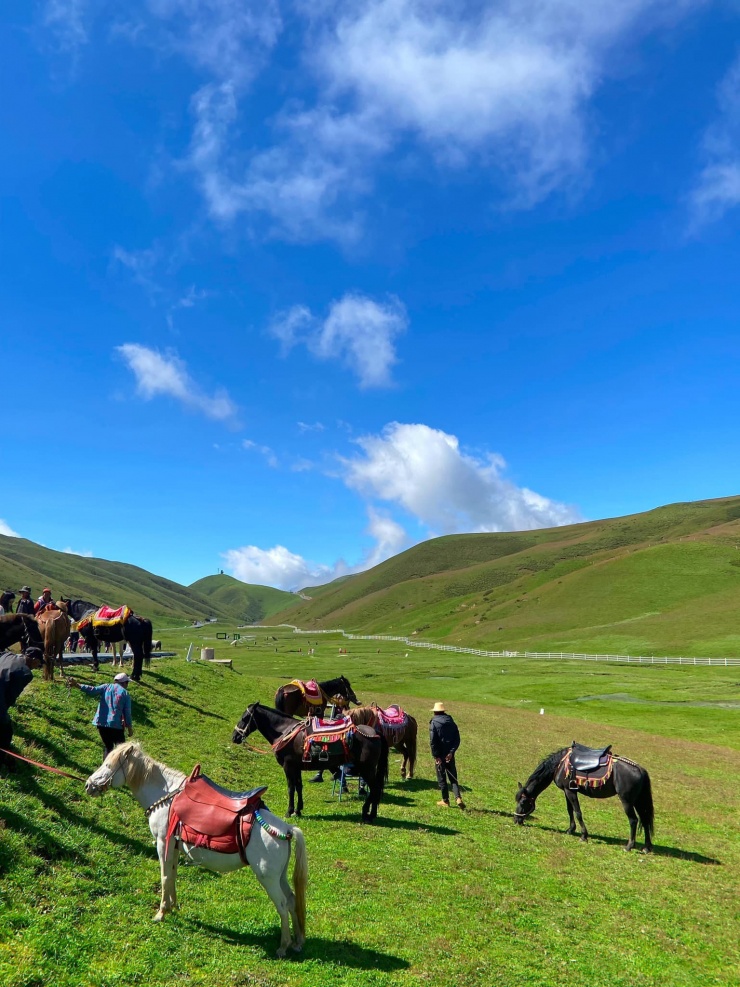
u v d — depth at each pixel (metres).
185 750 17.50
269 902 9.46
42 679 17.56
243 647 143.50
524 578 190.62
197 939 7.80
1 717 10.58
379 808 15.62
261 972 7.20
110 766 8.55
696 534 166.25
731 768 24.55
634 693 53.25
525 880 11.45
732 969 8.71
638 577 138.62
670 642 94.25
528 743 27.80
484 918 9.62
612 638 104.00
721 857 13.95
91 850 9.54
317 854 11.73
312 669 79.44
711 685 57.19
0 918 6.98
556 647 104.19
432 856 12.12
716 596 118.88
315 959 7.69
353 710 18.44
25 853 8.48
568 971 8.23
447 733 16.48
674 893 11.45
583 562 183.38
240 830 7.75
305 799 16.02
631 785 13.88
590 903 10.71
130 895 8.59
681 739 33.81
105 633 22.42
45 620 17.61
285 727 14.47
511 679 65.62
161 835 8.27
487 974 7.89
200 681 29.56
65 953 6.75
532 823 15.72
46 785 11.11
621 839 14.95
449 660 97.62
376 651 126.19
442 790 16.52
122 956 7.01
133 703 19.94
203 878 9.98
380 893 10.18
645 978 8.26
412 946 8.47
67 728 14.77
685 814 17.64
